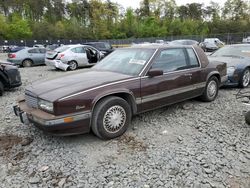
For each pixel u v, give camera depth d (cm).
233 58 780
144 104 434
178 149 363
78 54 1314
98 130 379
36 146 379
